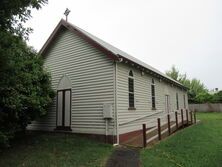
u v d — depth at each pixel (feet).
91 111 40.60
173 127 51.37
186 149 32.55
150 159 27.43
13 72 29.25
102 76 39.96
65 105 45.70
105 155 29.63
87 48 43.06
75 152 30.83
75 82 44.14
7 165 27.12
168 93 69.21
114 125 37.27
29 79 35.32
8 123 34.63
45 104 39.78
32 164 26.68
